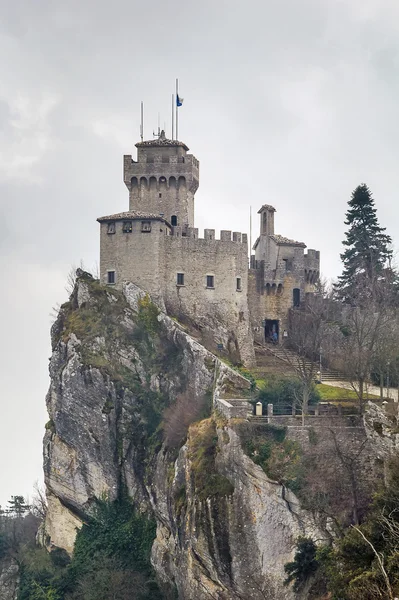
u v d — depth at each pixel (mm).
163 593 73625
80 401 88750
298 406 67125
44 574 87000
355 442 59719
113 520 85312
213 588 60906
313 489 57312
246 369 91188
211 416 71875
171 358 89188
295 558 55312
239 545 59312
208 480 63469
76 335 92000
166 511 75375
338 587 45438
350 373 72438
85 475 88562
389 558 42406
